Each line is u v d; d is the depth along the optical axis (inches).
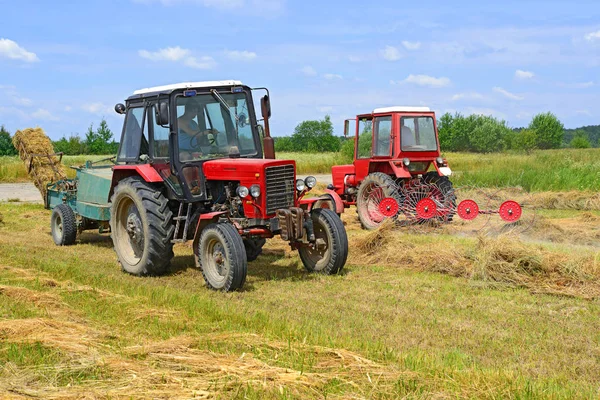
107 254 384.2
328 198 315.3
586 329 219.5
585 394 155.9
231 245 273.4
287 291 278.2
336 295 270.8
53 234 428.1
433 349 195.3
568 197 612.7
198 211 314.8
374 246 362.3
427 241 390.3
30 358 172.1
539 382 162.9
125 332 204.8
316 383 153.3
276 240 426.6
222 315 226.4
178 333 206.5
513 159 992.9
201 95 313.9
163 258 313.6
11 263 330.3
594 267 284.8
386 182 473.4
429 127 493.7
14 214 577.6
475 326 223.0
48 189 461.4
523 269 295.3
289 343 184.4
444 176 500.1
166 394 146.4
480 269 299.1
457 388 152.6
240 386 150.4
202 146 312.2
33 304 237.8
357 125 524.7
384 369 165.3
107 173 403.9
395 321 228.7
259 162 289.9
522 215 466.9
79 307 238.4
